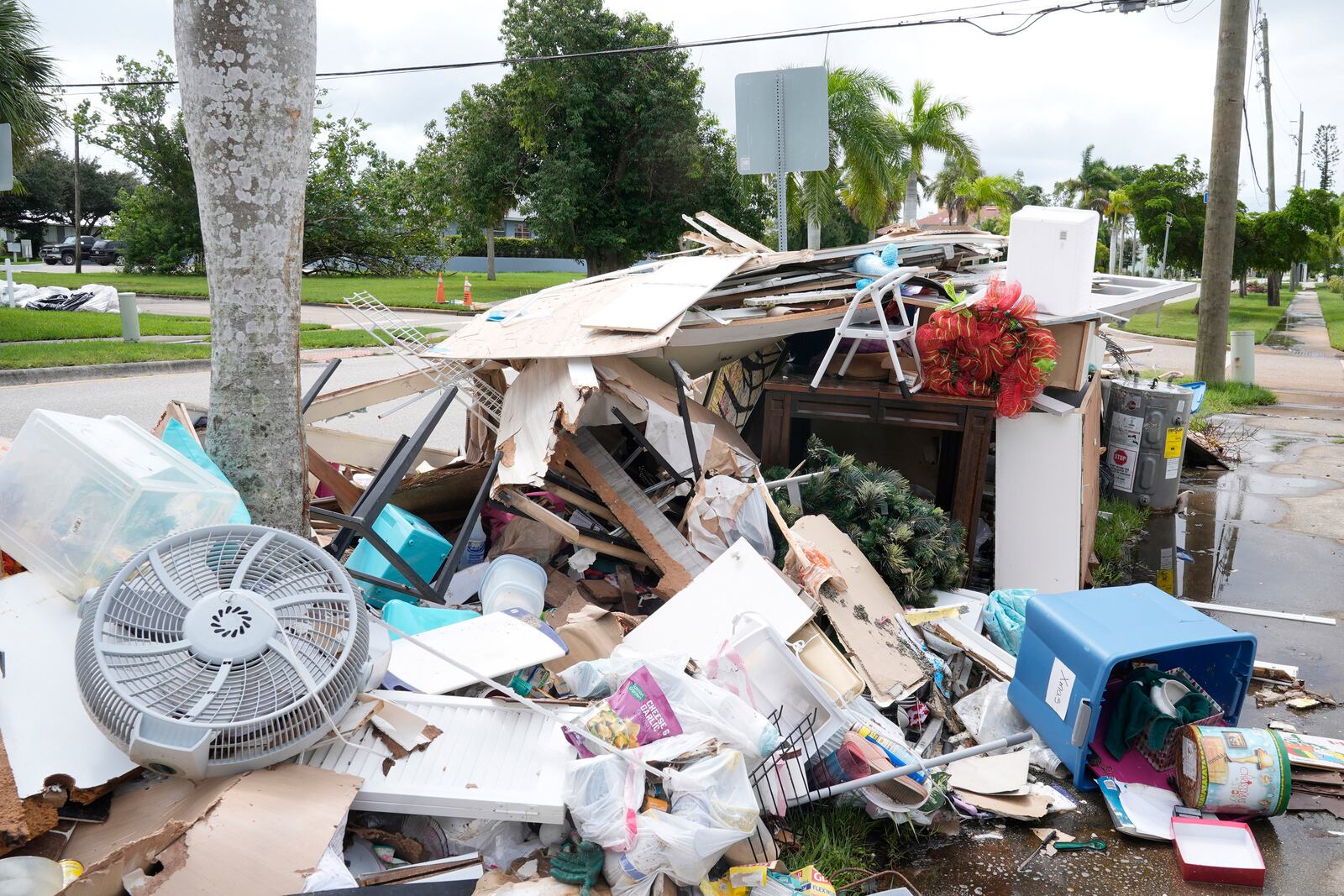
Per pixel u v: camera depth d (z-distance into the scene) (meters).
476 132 33.47
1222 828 3.53
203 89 3.86
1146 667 4.05
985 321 5.56
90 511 3.31
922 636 4.68
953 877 3.38
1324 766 3.99
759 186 32.06
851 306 5.56
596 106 31.30
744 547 4.29
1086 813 3.74
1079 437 5.53
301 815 2.64
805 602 4.32
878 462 6.76
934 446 6.65
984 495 7.18
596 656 3.90
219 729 2.62
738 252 7.17
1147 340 25.64
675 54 30.97
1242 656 3.94
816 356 6.41
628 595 4.86
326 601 2.94
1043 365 5.49
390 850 2.94
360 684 2.99
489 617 3.86
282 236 4.08
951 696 4.44
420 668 3.46
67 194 62.47
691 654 3.84
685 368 6.13
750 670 3.65
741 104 7.21
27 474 3.41
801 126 7.15
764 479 5.52
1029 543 5.70
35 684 2.99
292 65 3.96
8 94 15.82
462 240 45.28
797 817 3.51
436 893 2.61
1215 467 9.93
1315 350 25.28
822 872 3.25
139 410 10.20
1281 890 3.32
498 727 3.20
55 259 47.47
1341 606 5.97
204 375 13.17
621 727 3.08
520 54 30.61
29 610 3.23
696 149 30.91
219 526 3.00
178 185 38.66
